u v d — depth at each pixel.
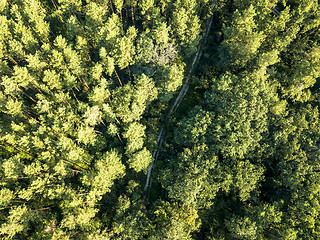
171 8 65.44
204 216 52.69
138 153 48.31
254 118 50.19
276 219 43.12
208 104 55.38
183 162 49.97
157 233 42.38
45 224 45.16
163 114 63.19
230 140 47.75
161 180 51.66
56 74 55.41
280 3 68.25
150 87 53.78
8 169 45.84
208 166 47.66
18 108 52.25
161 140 61.59
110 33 53.31
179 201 49.50
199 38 61.34
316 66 50.94
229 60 58.31
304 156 48.22
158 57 56.62
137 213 45.84
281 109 50.88
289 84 55.56
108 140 59.00
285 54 61.22
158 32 55.41
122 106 51.09
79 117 55.00
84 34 61.59
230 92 51.59
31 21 58.38
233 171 48.50
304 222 43.44
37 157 56.50
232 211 52.16
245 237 44.09
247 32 54.09
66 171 49.44
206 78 62.72
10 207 46.03
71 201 44.06
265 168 50.28
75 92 63.12
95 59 65.06
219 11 68.94
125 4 66.69
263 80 52.88
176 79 52.59
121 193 53.09
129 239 45.25
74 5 62.28
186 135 52.62
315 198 44.34
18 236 45.91
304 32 60.50
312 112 53.19
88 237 40.31
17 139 52.72
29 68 55.62
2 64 55.94
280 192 48.91
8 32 57.75
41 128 50.25
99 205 50.47
